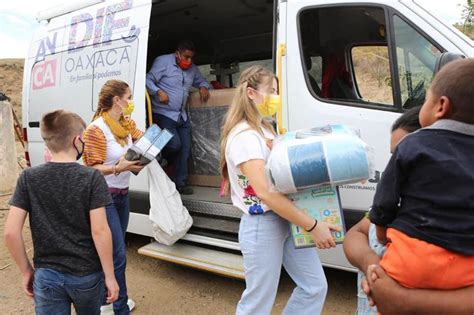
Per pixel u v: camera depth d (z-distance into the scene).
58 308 2.37
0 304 4.20
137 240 5.71
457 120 1.53
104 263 2.36
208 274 4.62
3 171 8.95
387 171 1.64
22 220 2.33
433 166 1.51
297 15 3.66
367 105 3.43
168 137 3.36
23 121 5.90
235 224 4.22
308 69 3.66
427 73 3.23
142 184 4.57
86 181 2.33
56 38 5.54
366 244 1.99
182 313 3.86
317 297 2.71
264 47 6.39
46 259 2.34
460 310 1.53
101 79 4.82
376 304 1.69
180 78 5.04
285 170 2.11
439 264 1.51
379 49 3.59
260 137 2.48
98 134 3.22
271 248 2.53
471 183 1.48
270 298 2.60
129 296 4.21
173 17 5.81
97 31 4.96
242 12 5.68
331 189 2.33
